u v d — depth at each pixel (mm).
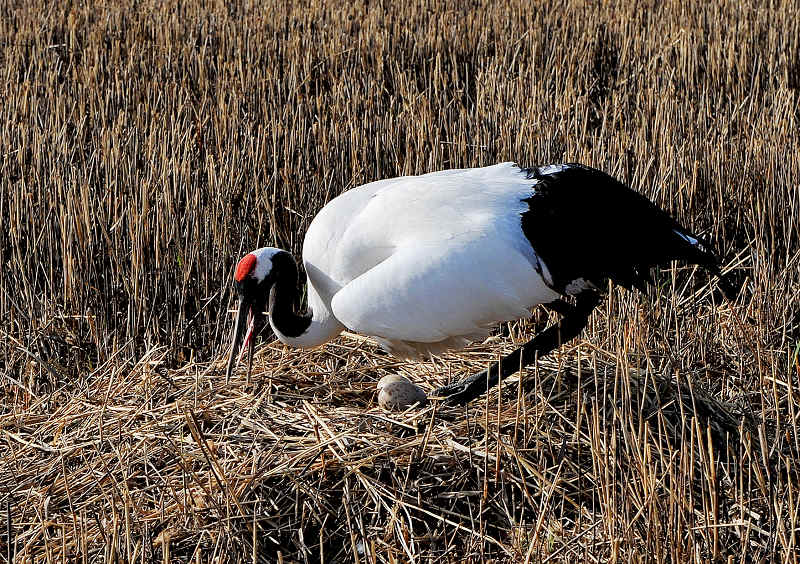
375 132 14672
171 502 7953
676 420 8961
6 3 24188
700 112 14930
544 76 17516
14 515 7996
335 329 9828
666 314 10852
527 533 7801
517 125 14453
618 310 10688
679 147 13688
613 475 7367
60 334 11234
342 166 13438
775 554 7227
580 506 7980
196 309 11734
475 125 14906
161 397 9500
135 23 22172
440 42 20047
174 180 12305
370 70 18750
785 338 10703
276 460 8297
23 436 9133
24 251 12164
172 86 17141
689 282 11836
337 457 8234
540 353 9203
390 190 9125
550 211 8453
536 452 8398
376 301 8453
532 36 19984
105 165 13156
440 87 17797
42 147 13469
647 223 8773
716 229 12695
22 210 12188
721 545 7320
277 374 9773
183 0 24578
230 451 8422
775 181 12734
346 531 7945
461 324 8469
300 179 13141
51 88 16516
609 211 8578
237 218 12422
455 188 8820
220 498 7898
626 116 15539
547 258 8344
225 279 11797
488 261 8234
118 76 17828
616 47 20391
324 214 9492
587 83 17594
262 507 7961
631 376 9273
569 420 8734
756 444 8742
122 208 12234
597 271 8500
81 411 9391
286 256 9727
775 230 12609
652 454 8312
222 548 7590
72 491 8164
